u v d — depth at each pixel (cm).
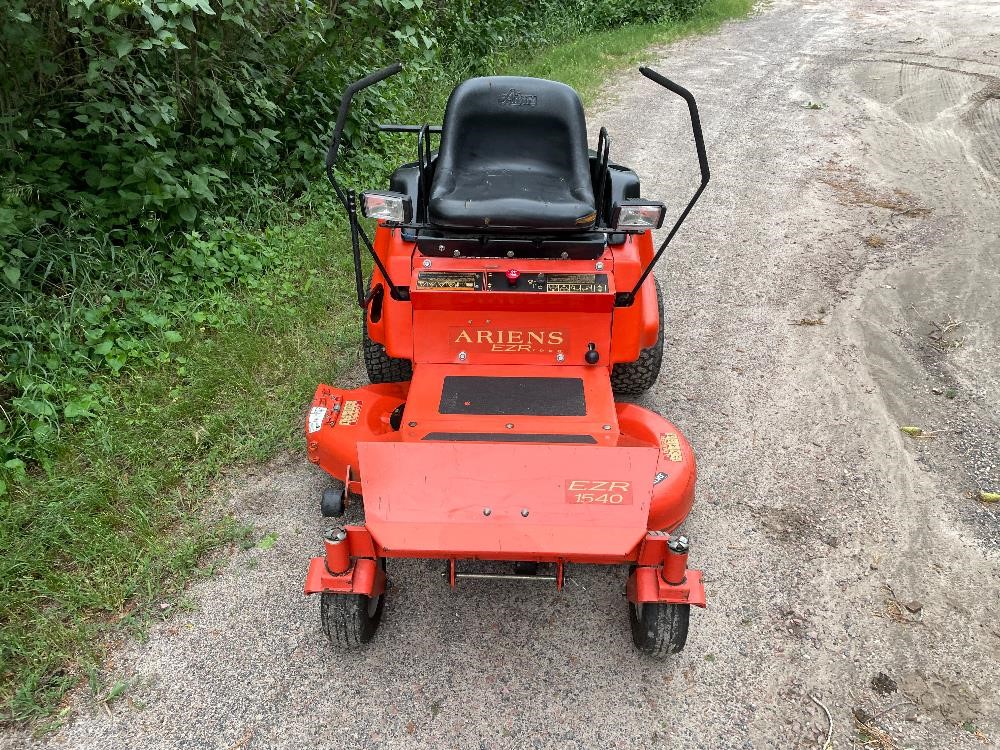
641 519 289
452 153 432
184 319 523
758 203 766
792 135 959
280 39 640
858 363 522
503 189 397
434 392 365
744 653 332
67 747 294
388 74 370
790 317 574
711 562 374
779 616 349
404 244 391
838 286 615
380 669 324
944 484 424
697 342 543
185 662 326
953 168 847
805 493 418
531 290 366
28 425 425
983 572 372
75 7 439
